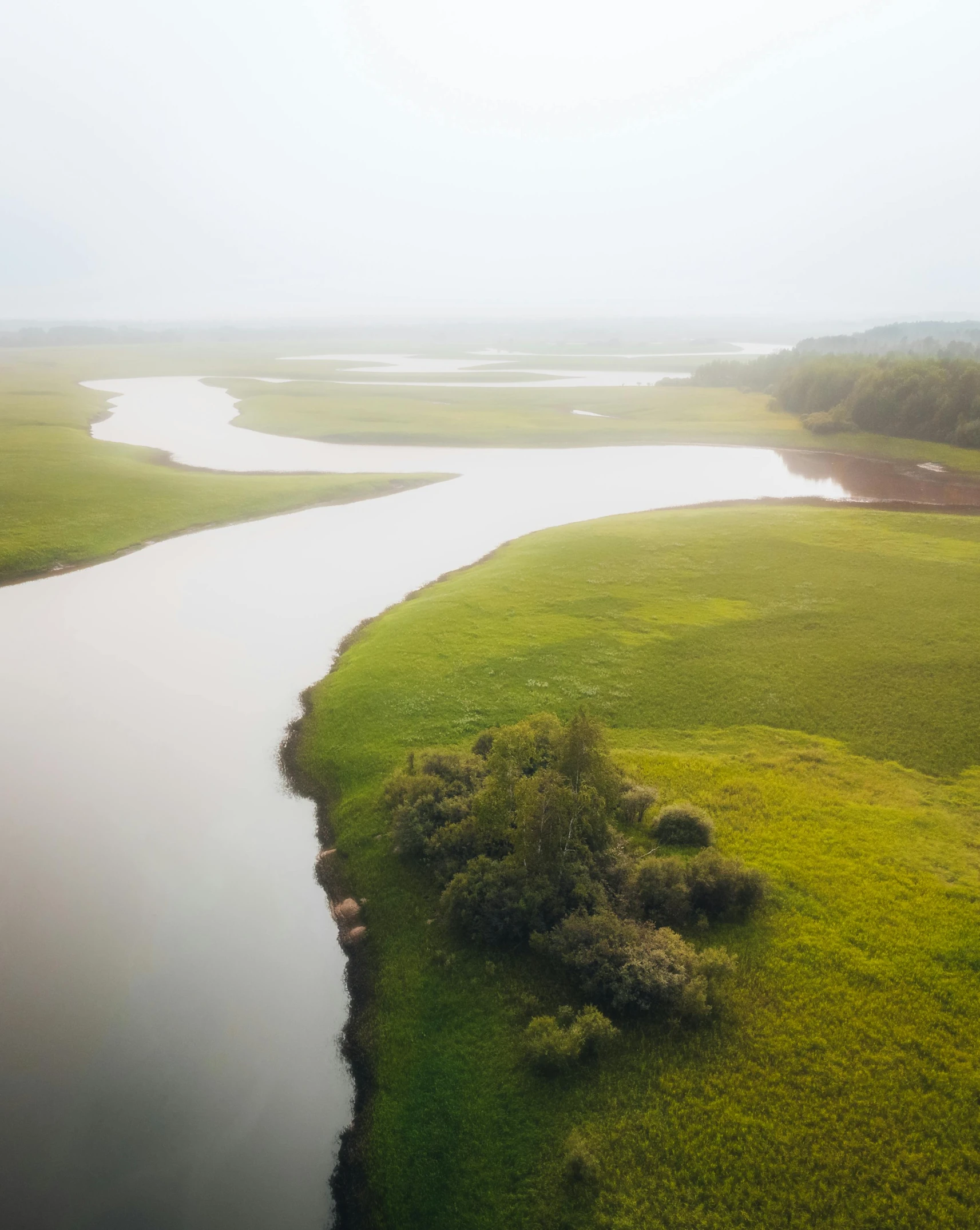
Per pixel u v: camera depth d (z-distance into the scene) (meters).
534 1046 28.33
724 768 45.56
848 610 66.06
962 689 53.06
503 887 34.53
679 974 30.23
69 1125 29.06
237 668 63.25
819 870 37.09
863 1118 26.16
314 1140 28.36
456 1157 26.48
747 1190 24.39
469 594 72.81
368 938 36.12
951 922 33.81
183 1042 32.09
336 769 48.31
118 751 52.28
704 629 63.47
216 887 40.25
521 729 42.41
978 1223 23.20
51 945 36.97
